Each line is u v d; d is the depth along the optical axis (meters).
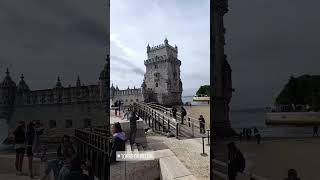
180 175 7.80
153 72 68.50
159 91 66.44
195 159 9.84
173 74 68.56
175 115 19.83
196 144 12.62
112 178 8.20
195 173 8.11
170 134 15.26
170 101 65.44
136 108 24.75
